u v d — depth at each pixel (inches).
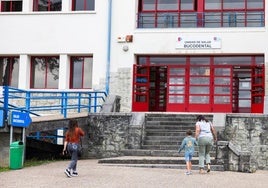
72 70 1144.8
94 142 888.9
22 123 703.1
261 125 840.3
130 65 1102.4
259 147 838.5
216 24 1110.4
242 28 1075.9
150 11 1133.7
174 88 1110.4
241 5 1106.1
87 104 1083.3
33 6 1169.4
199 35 1088.8
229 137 850.8
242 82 1090.1
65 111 847.7
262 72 1063.6
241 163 709.9
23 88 1130.0
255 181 600.4
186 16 1120.8
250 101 1080.8
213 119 862.5
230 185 551.2
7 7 1177.4
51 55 1141.7
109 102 1035.3
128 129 870.4
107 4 1115.9
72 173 589.9
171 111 1104.8
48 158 859.4
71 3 1149.1
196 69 1106.1
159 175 614.5
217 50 1080.2
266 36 1066.1
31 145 852.0
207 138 658.2
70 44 1122.7
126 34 1107.3
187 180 578.6
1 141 700.7
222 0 1112.8
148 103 1102.4
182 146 649.0
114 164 730.8
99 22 1115.3
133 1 1112.2
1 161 697.6
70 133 597.0
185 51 1090.7
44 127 776.3
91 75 1132.5
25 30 1140.5
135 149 845.2
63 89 1117.7
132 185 525.0
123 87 1100.5
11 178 569.3
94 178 574.9
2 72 1163.9
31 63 1155.9
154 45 1100.5
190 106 1099.9
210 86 1097.4
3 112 689.0
